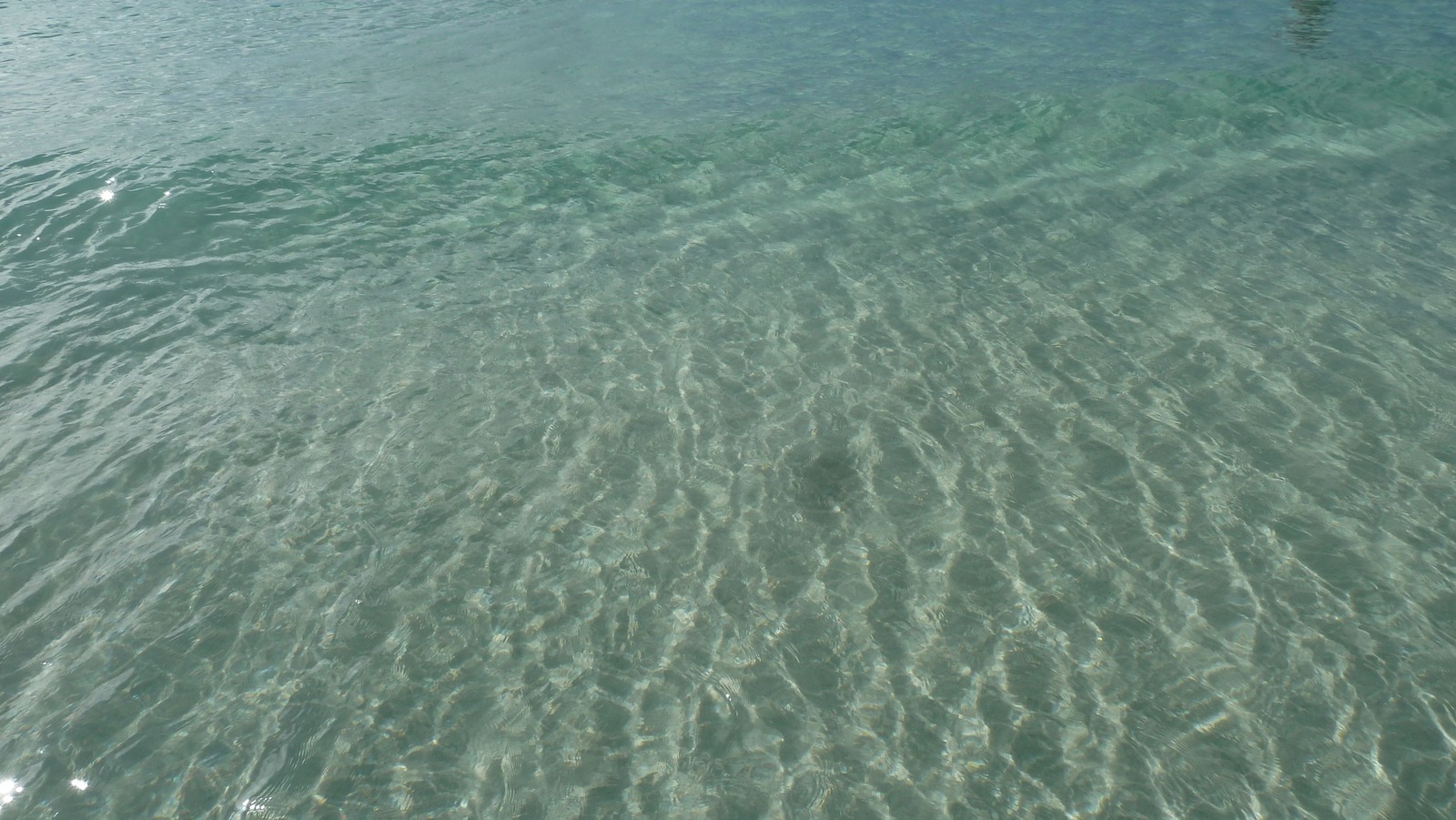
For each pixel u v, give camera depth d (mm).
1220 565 6496
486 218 11797
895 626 6168
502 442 7930
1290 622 6047
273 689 5801
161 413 8367
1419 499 6945
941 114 14312
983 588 6426
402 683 5840
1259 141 13078
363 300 10094
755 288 10164
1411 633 5922
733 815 5035
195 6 21078
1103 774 5180
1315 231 10758
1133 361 8641
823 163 13070
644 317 9688
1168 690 5648
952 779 5188
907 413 8148
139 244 11164
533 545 6895
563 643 6109
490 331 9500
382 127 14344
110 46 18469
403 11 20453
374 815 5051
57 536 7020
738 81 16031
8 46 18406
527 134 14109
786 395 8438
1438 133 13070
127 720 5598
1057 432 7828
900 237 11148
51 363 9102
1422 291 9469
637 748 5410
